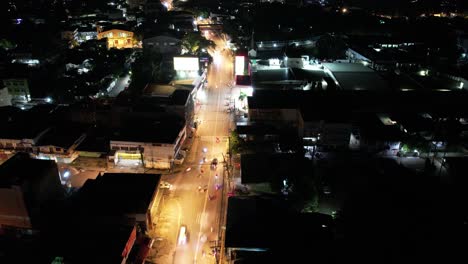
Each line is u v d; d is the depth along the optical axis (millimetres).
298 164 48750
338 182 49312
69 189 46719
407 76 82188
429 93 69812
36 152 52500
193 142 59750
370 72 81000
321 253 35031
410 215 43812
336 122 55062
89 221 38188
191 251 38594
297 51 96750
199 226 41938
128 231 35844
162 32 98375
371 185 48812
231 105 73312
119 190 41688
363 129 57469
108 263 31906
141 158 51281
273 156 50562
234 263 34219
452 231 41594
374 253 38031
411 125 58250
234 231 37000
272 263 33812
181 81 78938
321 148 56500
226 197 46469
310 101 63906
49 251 35031
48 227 37938
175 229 41469
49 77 78000
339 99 65812
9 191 36625
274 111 61281
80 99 71875
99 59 87562
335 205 45125
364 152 55906
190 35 100062
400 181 49469
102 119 60219
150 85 71125
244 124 62094
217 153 56594
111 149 52031
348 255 37188
